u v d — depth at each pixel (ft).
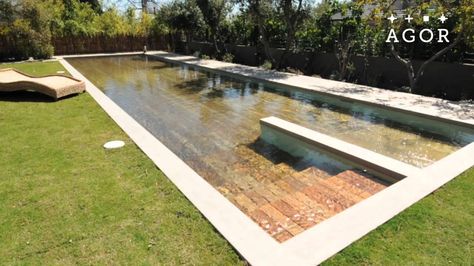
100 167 13.58
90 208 10.60
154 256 8.41
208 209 10.32
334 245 8.51
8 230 9.55
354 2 34.63
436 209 10.12
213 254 8.43
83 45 68.90
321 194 12.32
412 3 29.22
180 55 63.77
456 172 12.53
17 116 21.50
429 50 29.86
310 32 41.11
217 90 33.24
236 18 57.16
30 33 55.77
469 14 23.06
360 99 25.25
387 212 9.95
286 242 8.67
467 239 8.78
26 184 12.26
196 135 20.42
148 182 12.20
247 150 17.99
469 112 21.36
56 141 16.74
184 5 60.13
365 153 14.97
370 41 34.55
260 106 26.91
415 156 17.24
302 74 39.86
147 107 27.04
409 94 26.71
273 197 13.07
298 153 17.48
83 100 25.67
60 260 8.34
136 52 72.18
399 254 8.21
